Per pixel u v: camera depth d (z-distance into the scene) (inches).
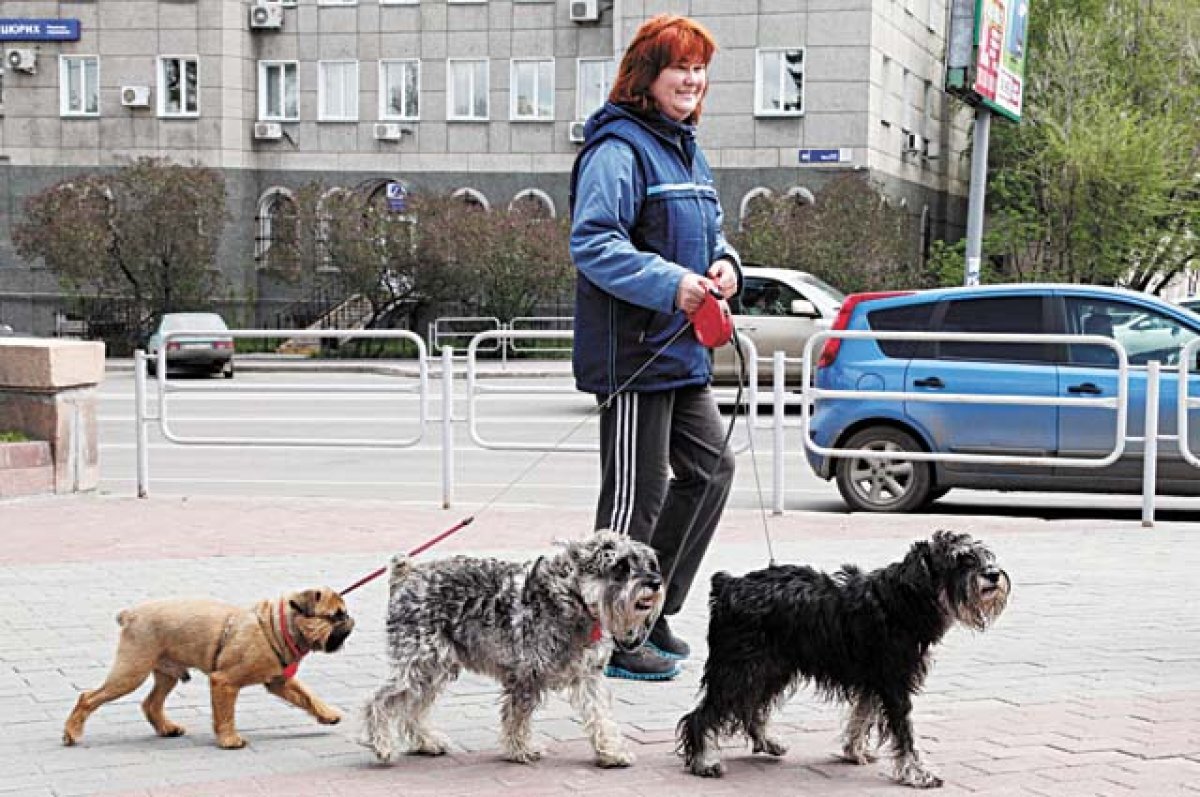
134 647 265.4
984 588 230.5
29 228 1942.7
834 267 1695.4
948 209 2313.0
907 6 2060.8
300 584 409.1
